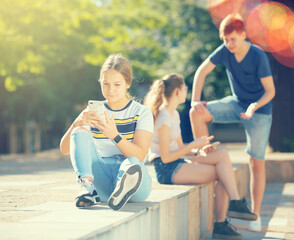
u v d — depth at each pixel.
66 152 3.16
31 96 20.55
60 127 21.86
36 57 15.12
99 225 2.21
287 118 12.05
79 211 2.68
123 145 2.99
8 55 13.84
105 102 3.21
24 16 14.45
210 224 4.80
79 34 16.94
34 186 4.33
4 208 2.83
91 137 3.04
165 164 4.30
